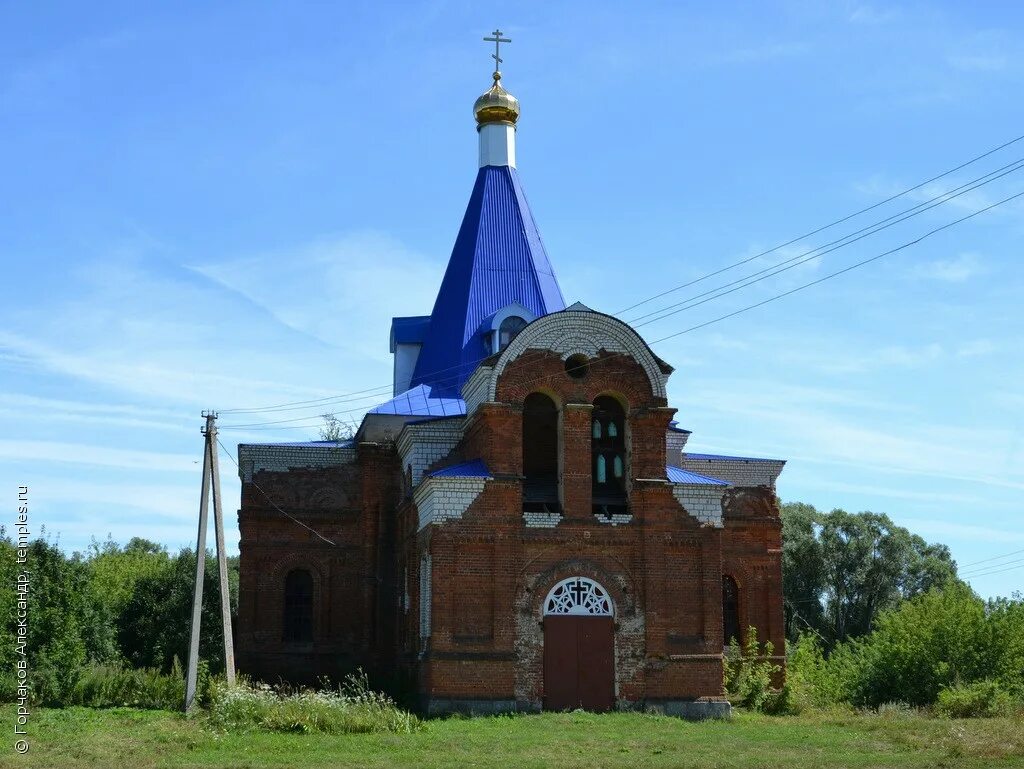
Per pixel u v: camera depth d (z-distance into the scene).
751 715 38.97
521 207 50.59
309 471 46.50
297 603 45.75
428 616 38.91
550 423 42.62
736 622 46.59
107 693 39.03
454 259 50.28
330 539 45.97
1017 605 47.22
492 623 37.59
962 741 30.00
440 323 49.09
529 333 39.81
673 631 38.72
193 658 36.19
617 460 40.66
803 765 25.64
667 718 35.97
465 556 37.88
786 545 85.12
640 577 39.00
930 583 86.19
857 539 85.44
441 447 43.03
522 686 37.56
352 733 31.31
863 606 86.12
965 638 44.75
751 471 48.62
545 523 38.72
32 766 24.92
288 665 44.75
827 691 45.94
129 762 25.72
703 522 39.62
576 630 38.31
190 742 28.84
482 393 40.28
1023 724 34.22
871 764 25.92
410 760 26.31
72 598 42.66
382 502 46.00
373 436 46.47
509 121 51.78
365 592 45.19
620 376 40.28
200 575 36.94
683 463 47.94
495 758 26.75
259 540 45.53
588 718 35.53
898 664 45.41
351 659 45.03
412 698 39.84
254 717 32.38
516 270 49.06
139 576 70.50
